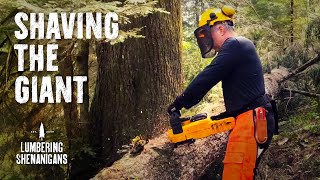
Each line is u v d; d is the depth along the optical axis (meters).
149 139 4.07
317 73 5.10
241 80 3.03
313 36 5.38
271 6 6.20
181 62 4.48
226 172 2.99
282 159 4.47
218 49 3.22
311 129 4.63
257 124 2.95
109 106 4.55
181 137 3.09
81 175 4.71
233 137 2.99
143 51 4.31
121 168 3.40
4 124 4.74
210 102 5.04
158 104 4.32
